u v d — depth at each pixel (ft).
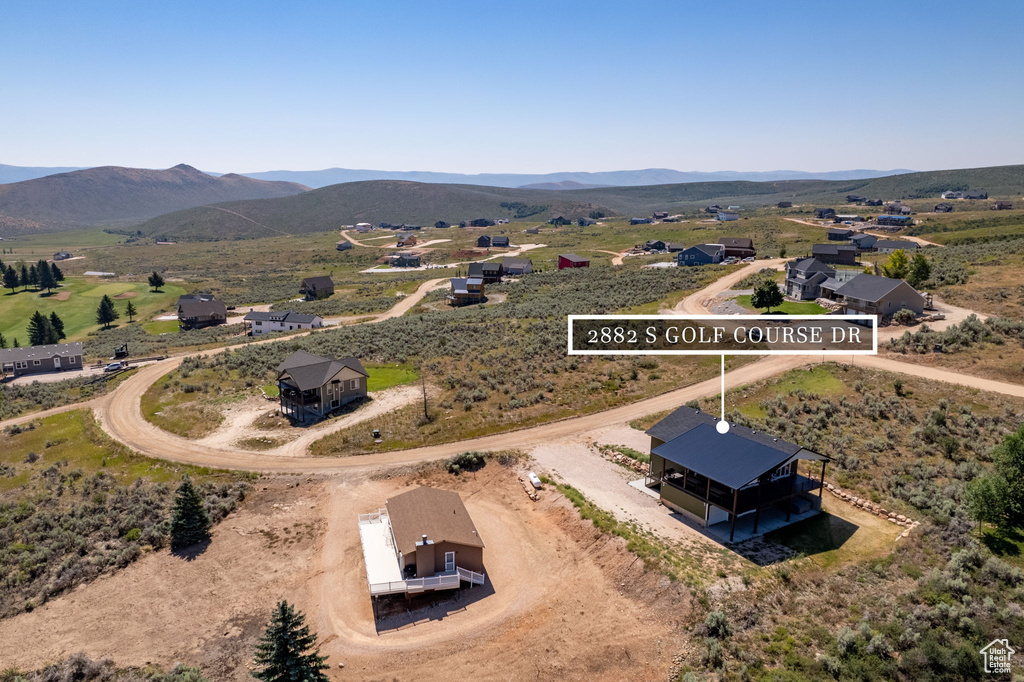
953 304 254.06
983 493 107.76
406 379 219.82
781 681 79.30
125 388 238.27
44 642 101.04
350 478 154.81
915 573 101.24
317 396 192.54
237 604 109.70
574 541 124.16
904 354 201.16
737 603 96.84
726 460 122.31
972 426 151.43
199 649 98.73
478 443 169.89
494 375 214.69
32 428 201.36
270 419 192.95
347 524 134.92
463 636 99.60
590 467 153.99
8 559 122.01
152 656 97.45
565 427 177.58
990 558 99.19
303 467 160.86
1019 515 112.68
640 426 175.01
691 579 102.58
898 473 138.10
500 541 126.41
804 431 160.15
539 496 142.72
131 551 123.85
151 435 187.52
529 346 241.35
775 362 207.82
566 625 100.22
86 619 106.52
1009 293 252.83
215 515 138.21
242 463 164.45
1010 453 112.16
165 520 134.00
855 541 115.24
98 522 135.13
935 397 169.27
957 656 77.36
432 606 107.55
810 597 98.37
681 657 88.89
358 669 93.40
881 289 244.63
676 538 118.73
